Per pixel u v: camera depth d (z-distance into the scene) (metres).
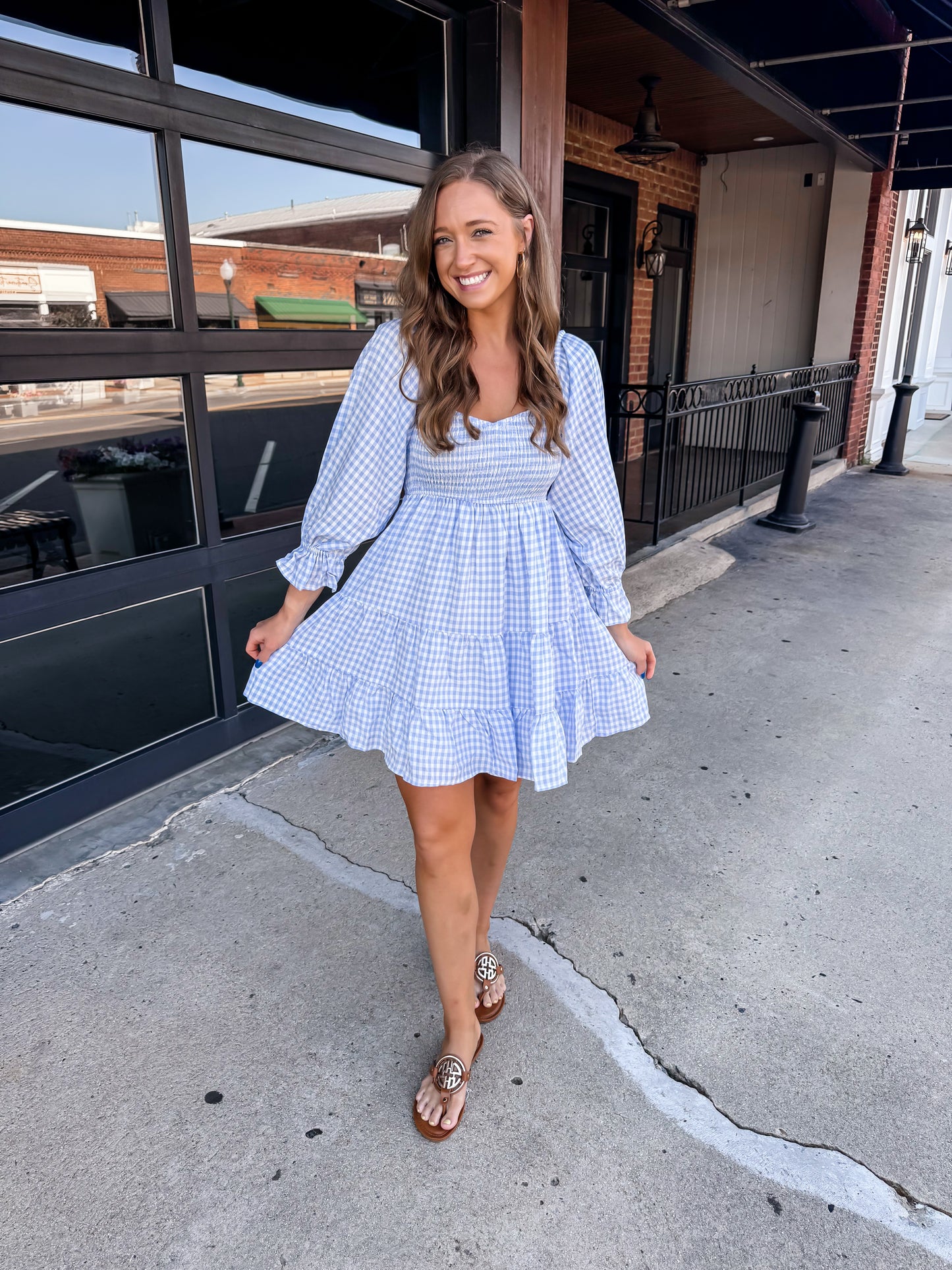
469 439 1.42
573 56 5.50
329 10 2.72
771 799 2.87
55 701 2.61
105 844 2.49
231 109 2.49
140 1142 1.61
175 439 2.60
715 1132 1.66
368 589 1.58
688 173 8.64
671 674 3.89
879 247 8.20
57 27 2.09
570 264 7.20
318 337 2.91
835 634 4.43
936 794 2.92
